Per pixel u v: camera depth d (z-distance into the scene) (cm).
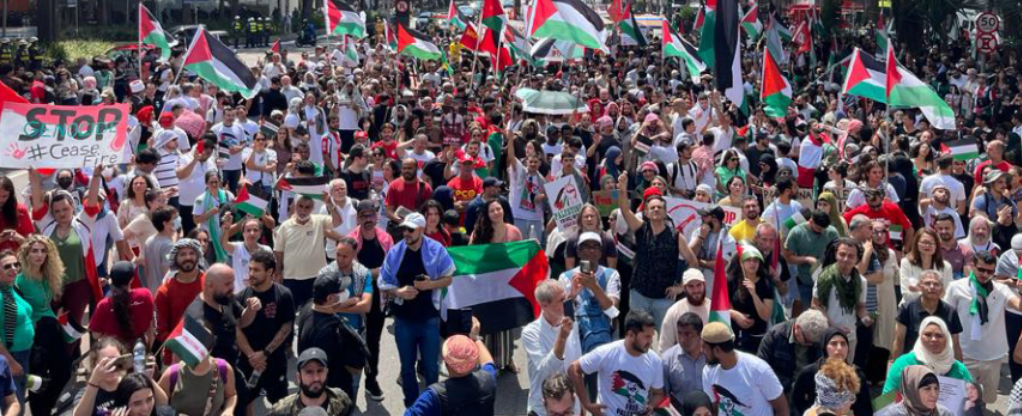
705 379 726
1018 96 2700
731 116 2334
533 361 816
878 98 1505
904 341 902
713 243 1058
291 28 7425
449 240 1131
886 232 1046
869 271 978
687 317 762
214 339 738
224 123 1781
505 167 1664
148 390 643
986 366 942
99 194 1088
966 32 4084
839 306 920
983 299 931
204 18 6812
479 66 3238
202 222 1173
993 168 1453
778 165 1588
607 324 887
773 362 809
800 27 3734
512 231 1095
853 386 684
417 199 1315
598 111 2202
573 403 725
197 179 1435
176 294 873
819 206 1128
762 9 5041
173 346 716
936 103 1337
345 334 859
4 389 721
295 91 2473
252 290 844
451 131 1862
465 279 997
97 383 675
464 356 701
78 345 973
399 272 913
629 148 1708
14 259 815
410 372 923
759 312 926
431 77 2911
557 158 1482
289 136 1686
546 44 2716
